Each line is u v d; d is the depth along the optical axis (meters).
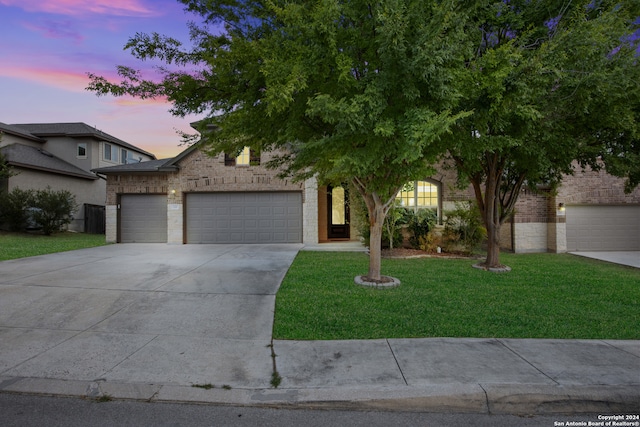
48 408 2.88
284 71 4.60
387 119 4.74
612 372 3.36
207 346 4.05
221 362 3.62
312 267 8.89
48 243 14.07
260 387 3.13
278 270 8.58
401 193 14.14
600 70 5.83
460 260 10.68
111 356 3.76
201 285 6.94
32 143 22.73
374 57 5.11
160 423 2.69
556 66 5.72
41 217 17.09
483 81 5.07
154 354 3.82
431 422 2.78
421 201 14.12
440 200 14.02
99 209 22.22
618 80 5.85
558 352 3.85
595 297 6.23
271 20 5.61
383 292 6.39
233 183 14.69
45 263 9.23
